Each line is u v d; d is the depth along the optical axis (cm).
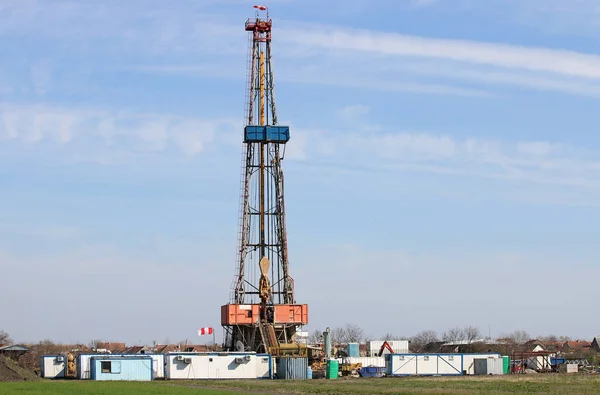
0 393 8844
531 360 15412
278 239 15262
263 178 15300
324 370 13825
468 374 13838
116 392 9069
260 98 15412
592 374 13500
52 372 13512
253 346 14688
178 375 12825
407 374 13662
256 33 15475
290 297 15088
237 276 15112
